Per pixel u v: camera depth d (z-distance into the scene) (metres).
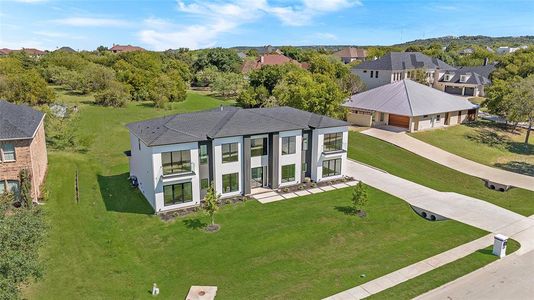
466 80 86.12
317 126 33.47
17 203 27.81
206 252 22.83
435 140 48.97
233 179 31.00
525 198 33.00
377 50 149.38
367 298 18.53
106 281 19.89
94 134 49.41
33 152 28.42
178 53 136.88
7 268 14.60
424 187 34.62
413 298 18.61
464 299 18.61
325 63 79.06
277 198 31.02
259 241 24.16
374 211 28.86
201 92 99.38
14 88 58.59
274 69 76.62
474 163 42.22
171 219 27.06
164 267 21.27
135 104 73.38
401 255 22.66
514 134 54.19
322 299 18.45
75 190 31.69
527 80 52.69
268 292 19.02
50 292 18.83
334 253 22.89
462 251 23.16
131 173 34.91
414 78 82.06
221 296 18.70
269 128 31.50
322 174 34.81
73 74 82.25
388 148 45.25
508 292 19.20
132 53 108.12
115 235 24.73
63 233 24.72
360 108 56.53
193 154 28.52
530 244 24.20
